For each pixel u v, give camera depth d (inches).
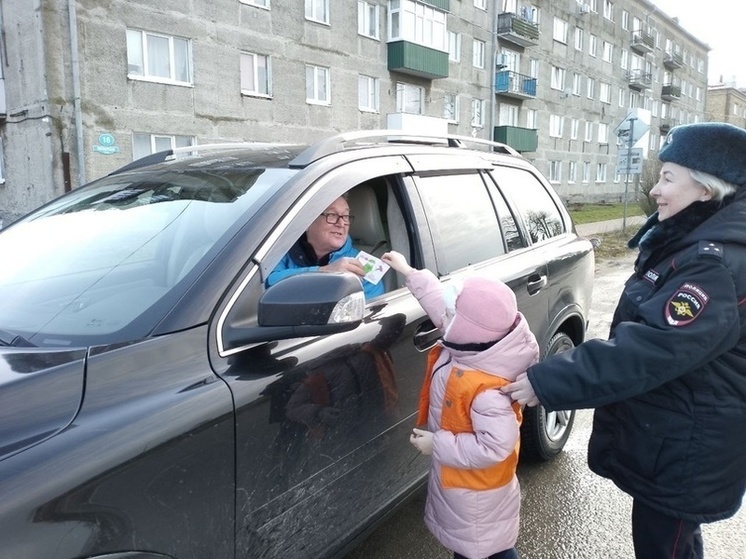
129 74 533.0
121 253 74.5
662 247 66.9
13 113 521.7
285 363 66.0
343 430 73.7
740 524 113.3
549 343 125.6
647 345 60.1
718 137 61.8
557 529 110.2
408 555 102.0
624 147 602.5
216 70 599.2
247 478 60.7
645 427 65.9
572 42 1302.9
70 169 506.3
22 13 488.7
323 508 72.2
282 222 71.8
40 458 45.8
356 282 63.7
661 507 66.1
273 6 644.1
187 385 56.8
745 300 60.0
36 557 43.2
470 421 70.9
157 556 51.9
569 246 144.9
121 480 49.1
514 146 1065.5
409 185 98.0
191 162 96.7
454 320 69.6
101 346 58.1
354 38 750.5
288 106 676.1
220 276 64.2
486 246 112.8
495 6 1007.0
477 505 73.6
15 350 59.9
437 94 916.6
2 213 566.3
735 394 62.8
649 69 1723.7
